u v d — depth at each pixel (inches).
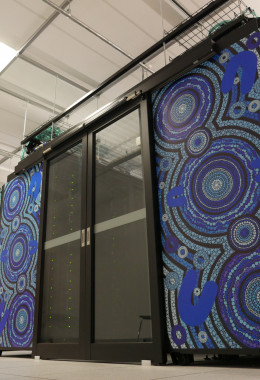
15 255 129.9
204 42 79.2
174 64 85.2
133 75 179.9
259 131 65.4
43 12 145.8
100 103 201.6
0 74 180.1
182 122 80.9
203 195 71.1
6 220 142.6
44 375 53.8
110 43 153.7
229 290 61.4
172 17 148.4
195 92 80.3
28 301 116.0
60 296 105.7
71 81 184.9
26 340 110.8
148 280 79.7
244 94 70.0
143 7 143.8
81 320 90.0
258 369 54.0
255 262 59.5
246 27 73.2
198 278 66.7
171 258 72.6
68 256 107.0
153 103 90.0
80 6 143.1
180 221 73.6
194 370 54.4
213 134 73.3
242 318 58.5
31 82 186.9
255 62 69.9
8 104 204.2
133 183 98.6
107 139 108.8
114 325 84.2
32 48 164.6
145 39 160.4
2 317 125.0
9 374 56.7
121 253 88.5
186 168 76.3
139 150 98.0
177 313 68.0
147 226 78.0
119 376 49.2
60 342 98.3
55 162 128.3
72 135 115.9
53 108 200.5
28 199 133.4
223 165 69.5
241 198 64.7
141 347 71.2
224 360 75.2
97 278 92.2
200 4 140.7
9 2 141.6
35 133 149.4
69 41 161.0
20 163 142.7
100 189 104.0
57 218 119.6
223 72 75.2
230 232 64.5
